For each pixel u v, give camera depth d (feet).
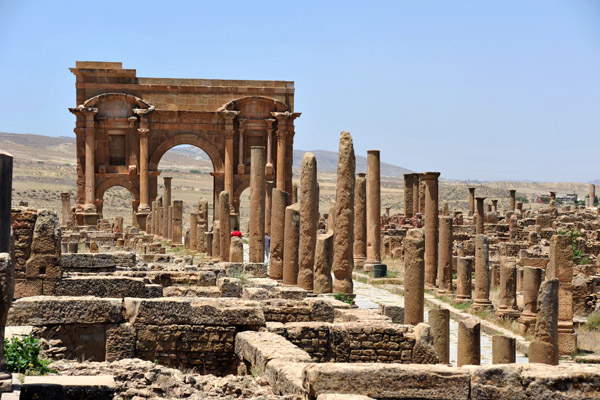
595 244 206.49
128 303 58.95
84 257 83.10
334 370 41.81
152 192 263.90
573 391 42.86
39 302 57.11
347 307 74.90
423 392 42.37
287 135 264.72
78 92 259.19
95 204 259.60
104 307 57.98
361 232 147.95
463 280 121.80
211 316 59.06
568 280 91.50
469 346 72.95
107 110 259.60
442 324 72.64
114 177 259.80
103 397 37.65
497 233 231.09
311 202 95.66
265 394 46.29
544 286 77.30
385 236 204.44
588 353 91.45
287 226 97.25
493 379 43.06
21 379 40.55
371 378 41.91
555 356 77.30
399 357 59.57
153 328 58.54
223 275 107.45
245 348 55.67
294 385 43.83
